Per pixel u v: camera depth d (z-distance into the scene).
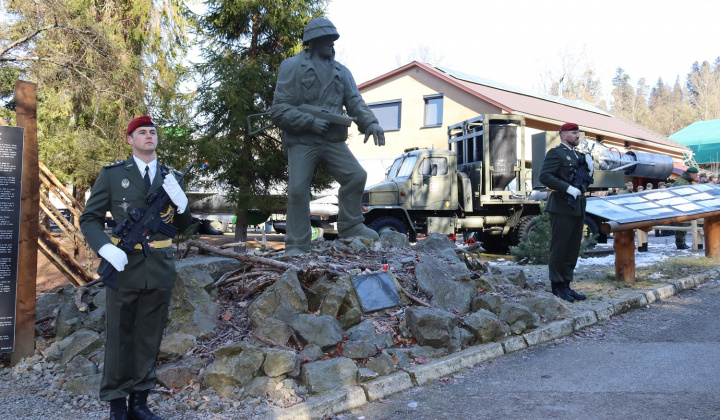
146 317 3.50
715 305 6.75
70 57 15.16
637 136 25.41
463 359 4.76
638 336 5.56
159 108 16.28
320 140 6.99
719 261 9.57
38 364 4.81
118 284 3.37
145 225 3.38
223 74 15.66
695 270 8.80
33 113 5.10
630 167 15.52
